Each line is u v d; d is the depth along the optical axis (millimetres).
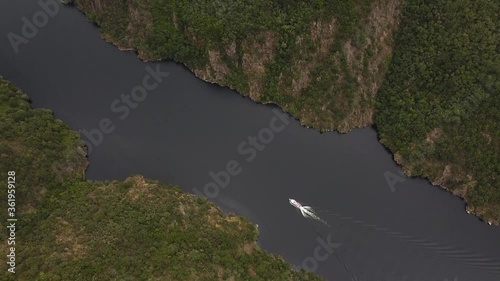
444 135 83250
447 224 81250
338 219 79125
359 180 84000
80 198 73062
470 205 82625
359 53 86875
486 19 84875
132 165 80375
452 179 83500
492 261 78688
